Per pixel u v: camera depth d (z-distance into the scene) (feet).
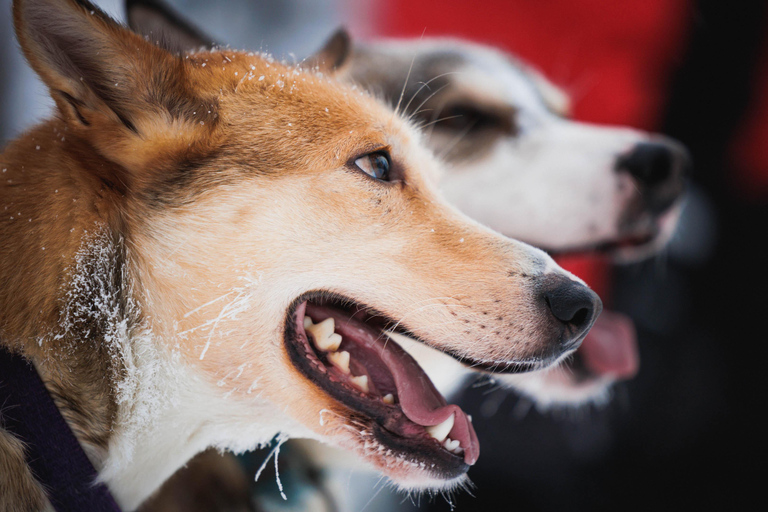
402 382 5.12
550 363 5.03
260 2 13.23
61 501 4.37
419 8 11.66
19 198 4.64
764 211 11.15
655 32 11.44
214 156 4.75
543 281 5.01
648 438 10.64
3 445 4.25
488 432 10.30
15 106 9.51
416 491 5.50
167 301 4.71
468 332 4.87
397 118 5.56
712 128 11.62
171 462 5.09
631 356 8.46
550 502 10.15
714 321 10.93
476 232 5.21
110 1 7.28
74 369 4.46
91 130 4.59
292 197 4.77
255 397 4.88
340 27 7.82
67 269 4.45
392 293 4.86
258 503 6.54
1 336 4.36
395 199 5.10
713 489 10.28
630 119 11.41
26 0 4.22
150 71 4.67
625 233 8.13
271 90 5.01
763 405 10.66
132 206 4.71
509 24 11.33
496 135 8.30
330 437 4.94
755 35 11.46
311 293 4.85
